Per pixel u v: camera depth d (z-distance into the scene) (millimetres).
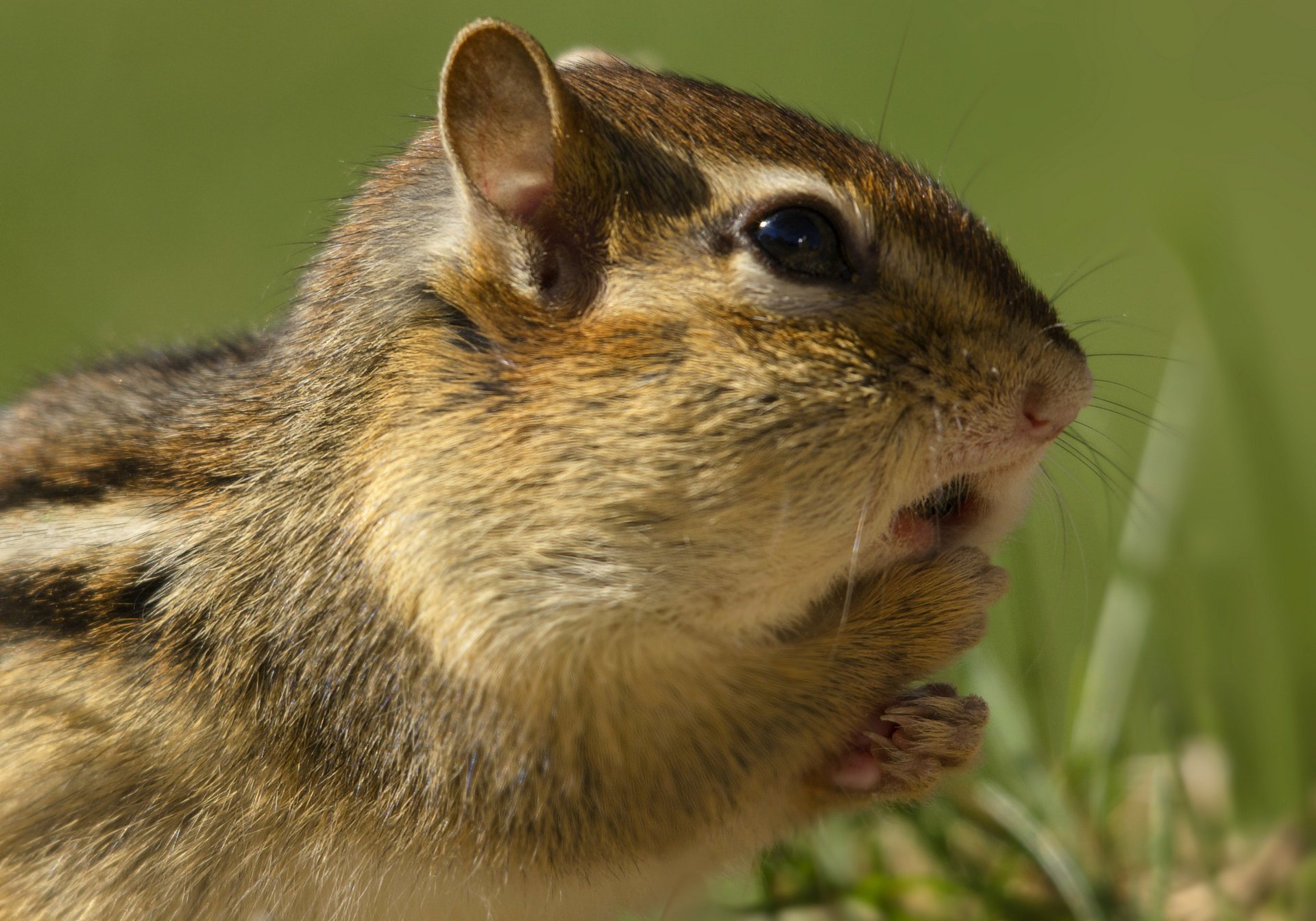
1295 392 1290
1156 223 1297
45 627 1226
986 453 1213
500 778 1216
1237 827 1245
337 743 1220
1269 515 1253
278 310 1254
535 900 1225
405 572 1215
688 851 1224
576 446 1210
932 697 1223
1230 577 1252
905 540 1220
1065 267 1491
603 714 1216
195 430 1232
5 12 2270
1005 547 1244
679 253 1212
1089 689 1250
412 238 1220
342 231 1229
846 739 1225
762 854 1233
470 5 2191
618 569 1211
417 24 2191
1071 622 1272
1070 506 1271
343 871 1224
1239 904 1237
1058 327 1216
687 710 1217
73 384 1245
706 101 1220
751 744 1220
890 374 1210
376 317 1220
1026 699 1249
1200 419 1261
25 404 1245
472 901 1225
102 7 2268
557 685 1214
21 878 1224
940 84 1801
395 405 1217
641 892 1229
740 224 1211
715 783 1219
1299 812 1241
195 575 1225
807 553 1212
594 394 1210
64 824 1224
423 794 1218
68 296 1672
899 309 1211
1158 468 1259
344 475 1219
